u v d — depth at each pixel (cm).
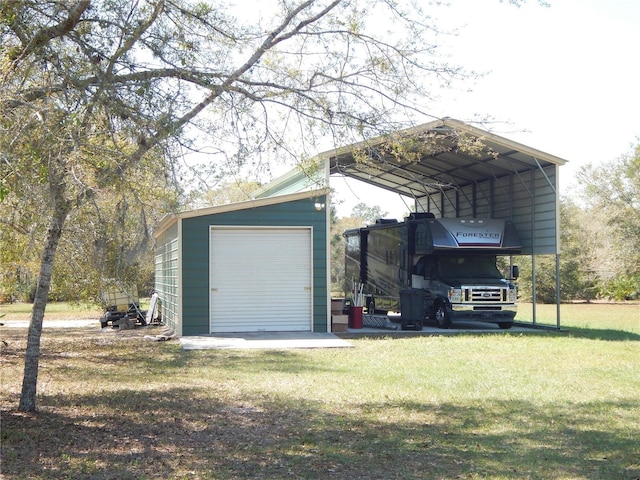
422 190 2822
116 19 800
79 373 1219
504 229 2102
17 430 777
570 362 1333
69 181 665
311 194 1844
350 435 776
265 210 1839
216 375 1187
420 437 765
